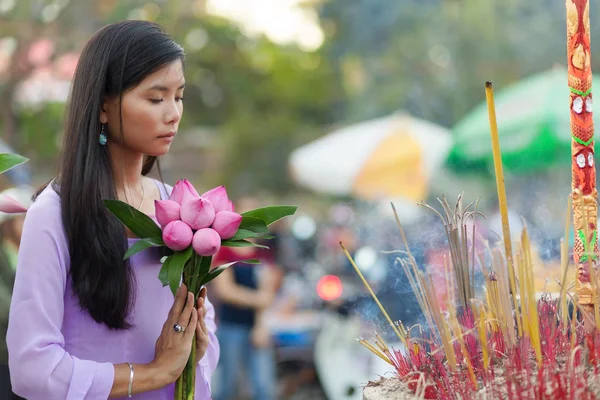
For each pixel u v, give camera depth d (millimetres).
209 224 2090
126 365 2121
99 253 2123
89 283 2123
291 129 27609
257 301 6832
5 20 12367
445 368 2076
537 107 8102
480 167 9422
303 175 12680
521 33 17500
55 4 12516
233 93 26094
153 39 2201
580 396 1765
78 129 2195
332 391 6723
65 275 2148
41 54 12422
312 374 7738
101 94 2191
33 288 2100
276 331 7766
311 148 13000
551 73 8500
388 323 2504
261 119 27828
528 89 8430
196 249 2055
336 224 12461
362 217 11617
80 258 2137
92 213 2141
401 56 19562
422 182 11648
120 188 2312
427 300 2131
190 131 27641
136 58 2172
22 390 2086
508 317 2016
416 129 12008
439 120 18797
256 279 6891
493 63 18031
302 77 27812
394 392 2059
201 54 23828
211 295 7266
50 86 12727
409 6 19766
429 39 19031
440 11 19234
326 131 27641
